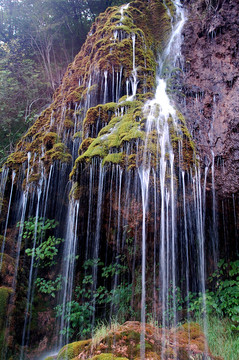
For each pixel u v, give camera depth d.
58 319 4.76
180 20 6.12
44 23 11.32
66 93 5.90
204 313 3.88
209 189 3.76
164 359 2.70
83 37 11.56
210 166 3.85
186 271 3.95
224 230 4.13
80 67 6.13
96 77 4.82
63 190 4.80
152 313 4.02
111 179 3.52
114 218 3.81
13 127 8.91
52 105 6.39
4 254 4.72
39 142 5.50
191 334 3.37
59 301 4.94
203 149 3.98
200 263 3.98
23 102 9.47
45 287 5.12
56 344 4.54
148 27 6.40
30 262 5.22
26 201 5.22
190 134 3.93
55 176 4.79
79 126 4.93
